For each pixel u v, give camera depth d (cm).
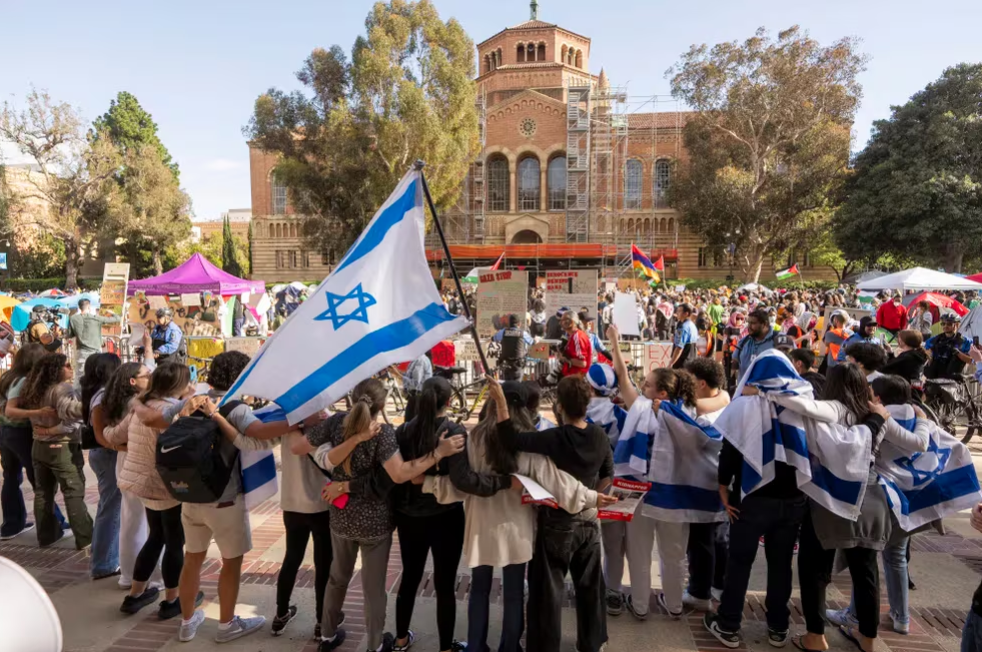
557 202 5028
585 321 1177
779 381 366
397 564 520
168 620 430
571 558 360
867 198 3828
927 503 410
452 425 357
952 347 902
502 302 1207
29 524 605
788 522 380
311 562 522
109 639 405
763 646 400
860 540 368
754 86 3909
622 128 5044
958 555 537
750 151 4131
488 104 5391
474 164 5019
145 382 456
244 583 486
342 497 358
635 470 417
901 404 411
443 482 354
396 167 3712
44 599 166
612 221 4881
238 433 374
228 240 6062
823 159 3831
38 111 4619
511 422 339
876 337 1163
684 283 4584
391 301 366
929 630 417
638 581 427
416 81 3784
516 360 1061
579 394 347
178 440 351
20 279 5434
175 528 425
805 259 5003
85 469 775
